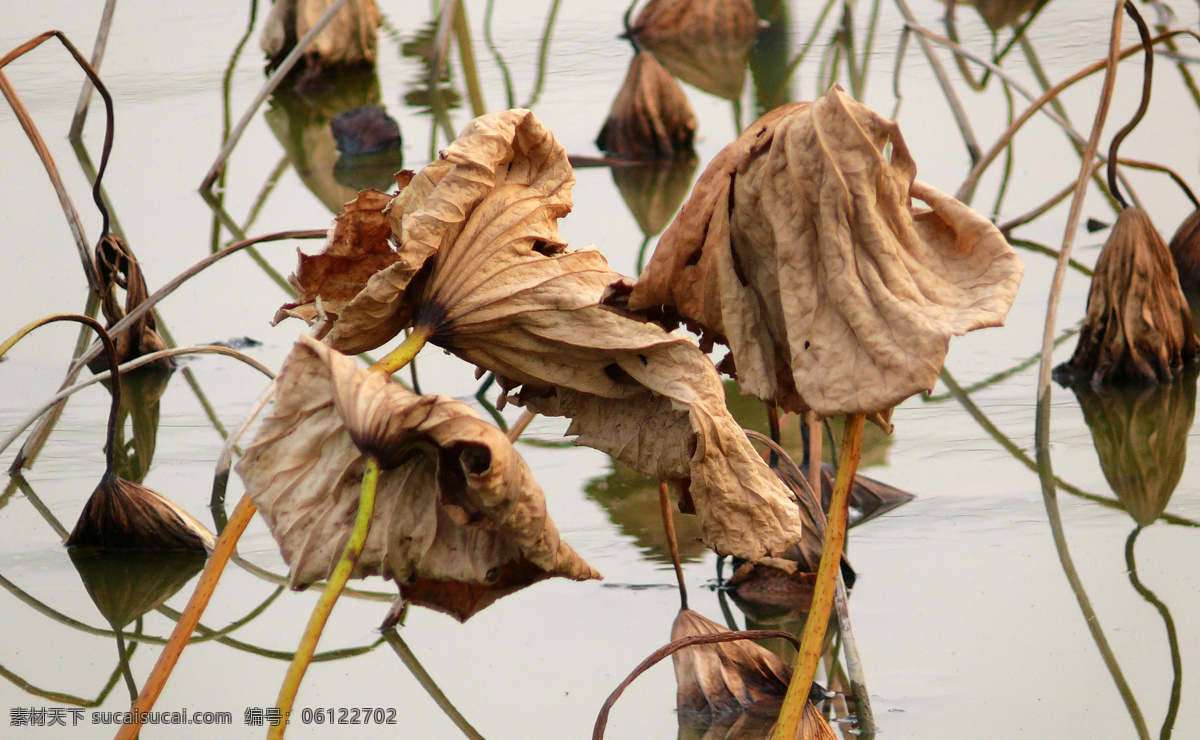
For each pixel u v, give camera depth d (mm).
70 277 9125
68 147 12219
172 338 8109
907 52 15148
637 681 5289
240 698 5285
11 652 5371
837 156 4875
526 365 5008
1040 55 14453
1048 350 6648
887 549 5539
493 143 4984
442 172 4980
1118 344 7152
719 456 5000
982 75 13969
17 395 7285
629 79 12008
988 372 7547
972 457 6332
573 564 4949
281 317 5035
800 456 5941
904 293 4871
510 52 15953
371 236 5023
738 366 4922
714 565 5520
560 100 13711
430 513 4930
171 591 5500
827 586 4941
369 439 4898
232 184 11172
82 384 5578
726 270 4918
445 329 4988
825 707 5230
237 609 5461
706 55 15672
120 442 6711
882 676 5281
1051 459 6277
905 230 4891
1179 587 5438
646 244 9422
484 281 4984
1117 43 6547
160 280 9023
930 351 4852
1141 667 5289
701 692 5227
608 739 5188
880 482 5922
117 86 14227
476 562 4938
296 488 4930
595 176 11570
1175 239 8375
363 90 14289
